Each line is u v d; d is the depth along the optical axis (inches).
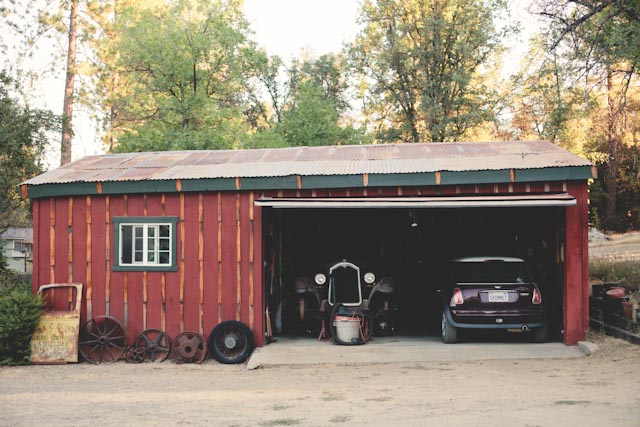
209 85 1112.2
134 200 482.0
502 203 410.0
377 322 513.0
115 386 375.9
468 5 1362.0
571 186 438.6
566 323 437.4
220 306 467.5
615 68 569.9
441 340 483.5
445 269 506.0
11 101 858.1
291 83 1685.5
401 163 470.0
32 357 462.9
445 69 1405.0
